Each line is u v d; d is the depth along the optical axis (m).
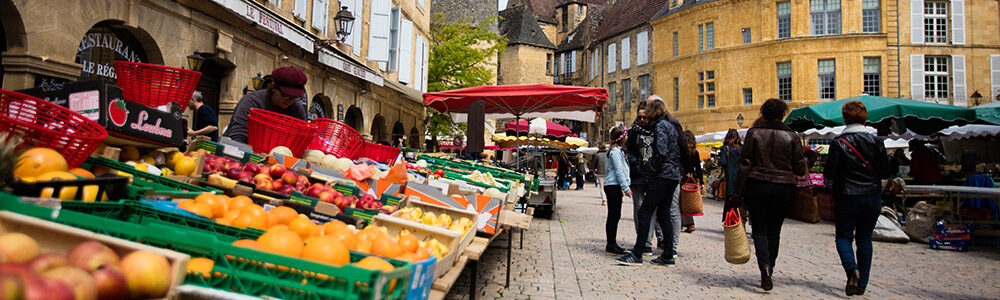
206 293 1.42
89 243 1.31
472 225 3.51
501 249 6.18
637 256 5.51
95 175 2.43
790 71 32.22
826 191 10.93
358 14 15.31
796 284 4.80
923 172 10.65
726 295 4.30
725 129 34.16
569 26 62.38
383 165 5.00
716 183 14.18
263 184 3.18
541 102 9.80
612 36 46.50
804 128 12.16
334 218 2.97
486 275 4.72
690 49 36.66
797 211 5.18
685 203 6.75
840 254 4.46
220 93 9.80
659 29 39.78
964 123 10.52
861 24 30.98
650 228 5.98
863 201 4.35
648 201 5.41
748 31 33.75
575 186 26.33
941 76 30.88
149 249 1.40
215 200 2.38
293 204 2.98
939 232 7.30
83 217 1.63
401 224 2.89
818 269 5.60
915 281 5.07
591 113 11.04
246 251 1.57
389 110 19.98
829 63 31.56
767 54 32.69
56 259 1.14
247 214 2.21
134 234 1.62
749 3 33.53
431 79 25.02
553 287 4.36
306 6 12.29
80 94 2.64
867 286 4.80
